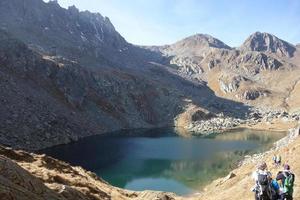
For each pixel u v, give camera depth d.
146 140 156.00
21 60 175.12
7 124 123.88
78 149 126.69
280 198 18.11
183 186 81.75
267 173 18.61
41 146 124.19
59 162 40.25
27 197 16.62
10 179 17.91
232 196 36.19
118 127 195.38
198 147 138.12
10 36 184.88
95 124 179.00
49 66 186.38
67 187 23.95
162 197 40.16
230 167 100.81
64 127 149.62
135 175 92.19
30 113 140.12
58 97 176.50
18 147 114.62
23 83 162.75
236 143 149.38
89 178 44.22
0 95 139.25
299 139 49.25
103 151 124.62
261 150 129.12
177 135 179.00
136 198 39.84
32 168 31.25
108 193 37.09
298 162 36.12
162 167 101.44
